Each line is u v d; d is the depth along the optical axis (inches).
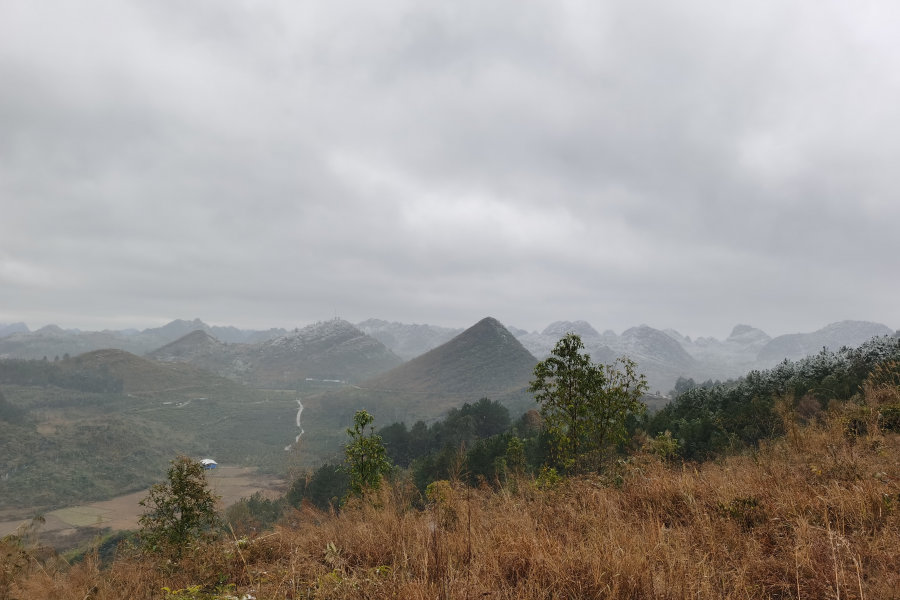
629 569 122.0
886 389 375.9
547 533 157.1
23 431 5684.1
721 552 137.9
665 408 1284.4
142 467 5477.4
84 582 161.2
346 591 128.3
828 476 194.2
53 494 4308.6
